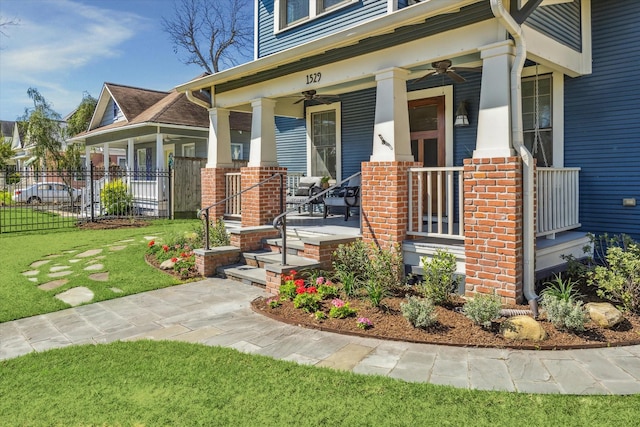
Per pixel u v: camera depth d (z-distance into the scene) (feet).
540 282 18.29
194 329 15.62
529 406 9.84
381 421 9.34
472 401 10.09
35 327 16.28
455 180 27.58
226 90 29.84
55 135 87.56
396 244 19.61
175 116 53.93
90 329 15.94
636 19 21.12
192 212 50.26
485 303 14.43
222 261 24.00
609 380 11.07
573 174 22.30
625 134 21.58
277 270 19.51
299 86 24.84
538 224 18.95
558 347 13.07
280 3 33.35
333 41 21.36
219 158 31.01
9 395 10.84
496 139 16.44
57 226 43.96
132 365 12.44
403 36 19.51
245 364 12.32
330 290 17.97
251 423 9.35
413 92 29.19
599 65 22.22
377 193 20.35
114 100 63.62
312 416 9.58
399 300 17.43
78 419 9.65
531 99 24.32
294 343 13.98
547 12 19.45
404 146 20.38
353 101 33.01
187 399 10.44
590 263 19.92
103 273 23.99
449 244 18.93
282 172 27.30
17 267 25.55
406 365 12.15
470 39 17.34
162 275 23.44
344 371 11.75
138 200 52.06
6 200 71.77
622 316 14.71
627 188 21.61
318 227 25.93
